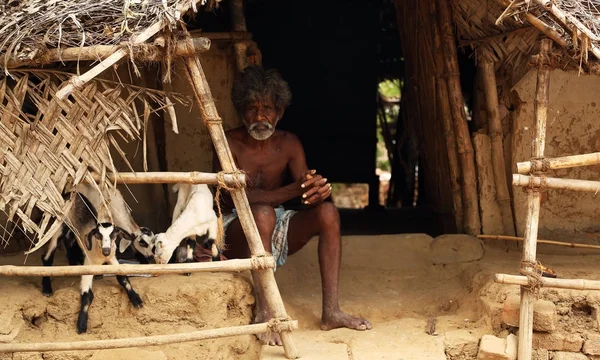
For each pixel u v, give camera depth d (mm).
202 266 4848
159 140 6832
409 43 7441
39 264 6008
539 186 5152
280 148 5719
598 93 6531
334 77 12188
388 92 16016
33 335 5145
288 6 11758
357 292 6258
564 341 5355
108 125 4727
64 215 4727
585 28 4820
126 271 4809
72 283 5504
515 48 6453
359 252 6652
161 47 4598
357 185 17844
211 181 4840
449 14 6672
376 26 11969
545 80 5184
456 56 6770
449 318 5707
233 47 6691
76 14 4699
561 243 6180
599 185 5121
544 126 5180
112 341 4797
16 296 5172
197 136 6805
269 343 5266
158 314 5254
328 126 12398
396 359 5051
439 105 6922
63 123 4730
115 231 5047
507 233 6754
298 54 12039
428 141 7449
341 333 5449
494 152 6711
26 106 5480
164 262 5340
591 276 5730
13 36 4648
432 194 7656
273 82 5363
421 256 6617
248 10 11594
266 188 5801
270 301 4969
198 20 7285
